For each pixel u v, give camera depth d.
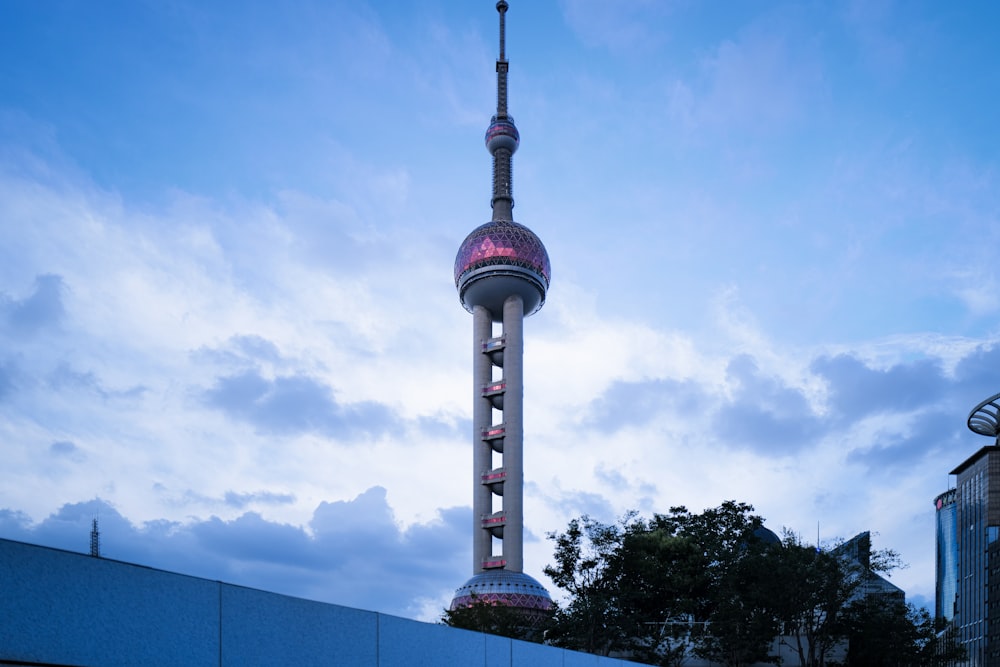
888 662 96.44
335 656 17.47
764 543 105.00
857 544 100.25
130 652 13.33
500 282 184.38
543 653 26.06
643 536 113.88
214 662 14.73
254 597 15.77
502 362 185.38
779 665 99.81
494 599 143.00
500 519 167.62
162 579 14.06
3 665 11.67
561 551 109.38
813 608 96.69
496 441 177.25
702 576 108.94
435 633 20.83
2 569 11.84
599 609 100.88
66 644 12.47
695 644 103.06
